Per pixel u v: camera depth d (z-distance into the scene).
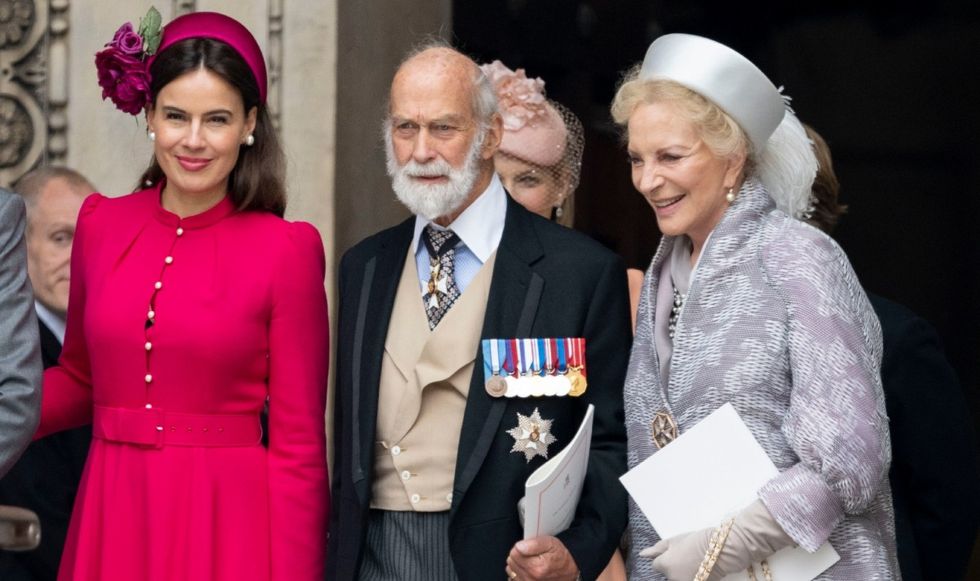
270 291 16.52
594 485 16.47
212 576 16.17
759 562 15.07
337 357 17.45
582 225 27.36
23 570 18.91
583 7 27.45
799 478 14.75
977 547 25.62
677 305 16.30
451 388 16.72
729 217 15.88
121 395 16.41
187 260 16.59
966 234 27.67
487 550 16.33
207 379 16.33
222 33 16.53
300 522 16.44
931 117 27.72
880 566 15.05
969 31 27.55
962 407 17.22
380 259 17.38
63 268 20.19
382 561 16.61
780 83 28.03
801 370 14.98
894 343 17.03
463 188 16.67
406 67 16.78
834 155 28.00
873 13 27.81
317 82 22.94
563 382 16.56
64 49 23.23
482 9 26.92
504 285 16.81
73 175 20.58
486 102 16.89
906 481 17.27
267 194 16.95
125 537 16.23
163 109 16.27
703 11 27.98
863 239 28.02
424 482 16.56
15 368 15.39
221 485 16.33
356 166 23.53
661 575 15.87
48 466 19.00
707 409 15.47
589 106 27.53
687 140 15.75
